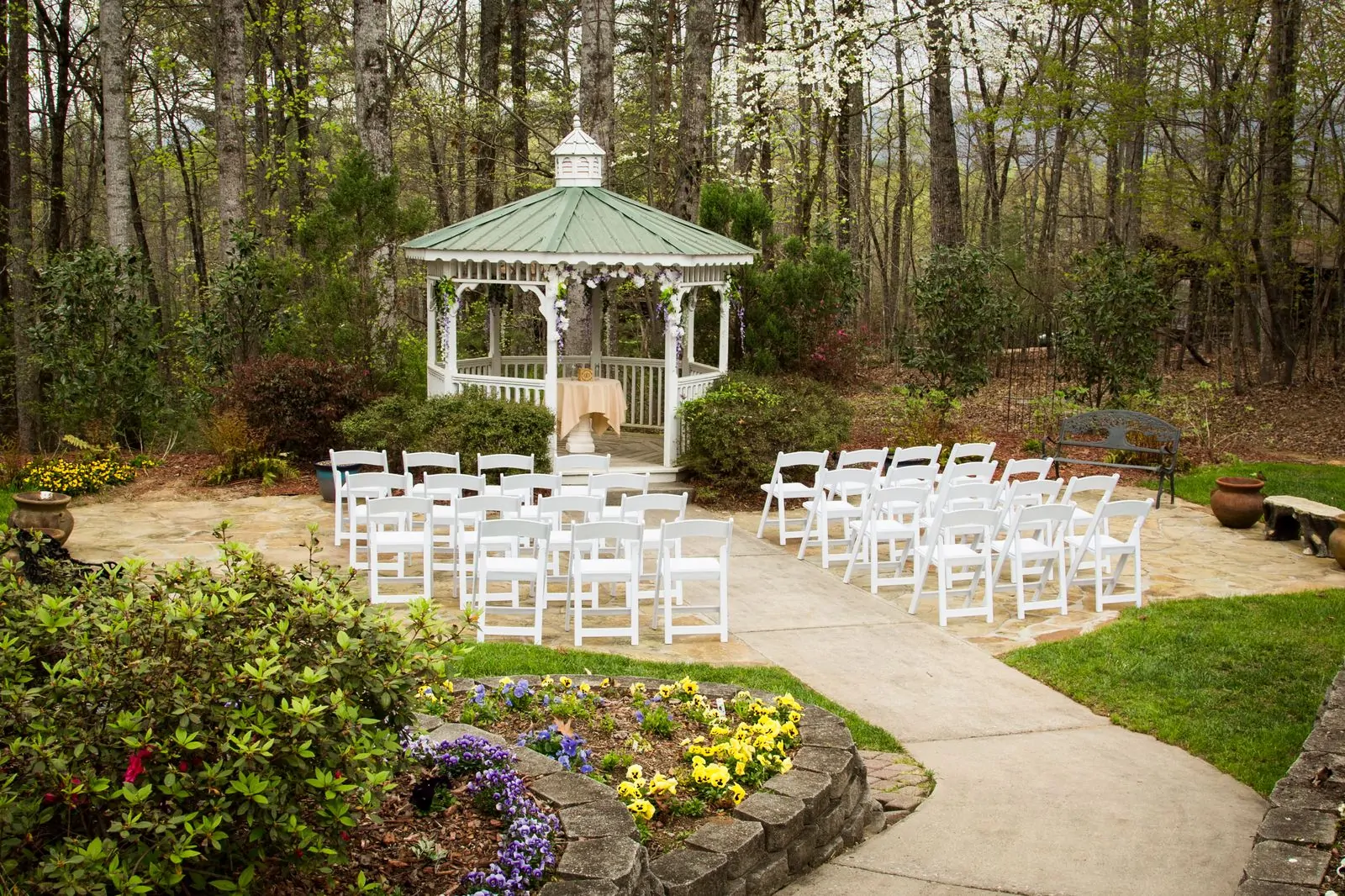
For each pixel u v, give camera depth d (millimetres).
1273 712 7180
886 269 36438
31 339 15742
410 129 27125
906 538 10234
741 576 10461
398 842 4473
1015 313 18625
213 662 3881
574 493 13055
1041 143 31844
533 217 14148
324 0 26125
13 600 4484
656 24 27828
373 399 14703
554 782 4934
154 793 3797
